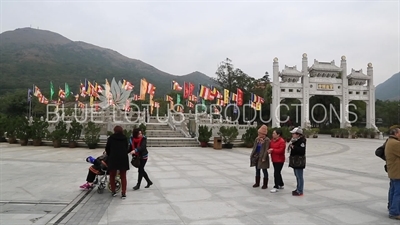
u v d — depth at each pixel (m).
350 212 7.18
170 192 9.03
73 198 8.34
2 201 7.98
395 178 6.69
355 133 40.81
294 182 10.74
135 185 10.02
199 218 6.64
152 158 17.20
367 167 14.59
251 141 25.12
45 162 15.26
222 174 12.14
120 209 7.31
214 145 23.89
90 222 6.38
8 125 26.81
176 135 28.89
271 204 7.80
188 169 13.32
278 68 43.28
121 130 8.58
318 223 6.39
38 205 7.66
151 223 6.30
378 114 65.81
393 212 6.72
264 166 9.45
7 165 14.23
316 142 32.66
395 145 6.71
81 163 14.97
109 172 8.59
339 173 12.76
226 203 7.86
